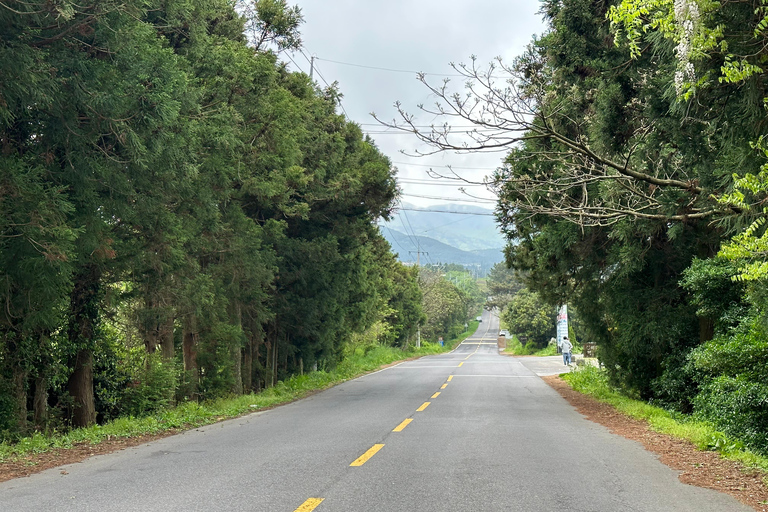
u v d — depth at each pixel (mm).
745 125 6895
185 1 13234
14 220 8828
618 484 6902
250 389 25500
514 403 17578
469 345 125625
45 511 5574
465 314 157625
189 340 20281
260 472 7391
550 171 14391
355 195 24781
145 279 15016
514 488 6566
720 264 13102
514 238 19125
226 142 13938
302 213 20922
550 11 14398
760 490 6754
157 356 18047
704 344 13352
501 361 51250
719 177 8703
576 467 7902
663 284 16734
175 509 5613
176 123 11750
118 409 16938
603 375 23750
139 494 6242
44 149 9953
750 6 6117
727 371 12352
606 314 19438
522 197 14906
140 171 11234
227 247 18234
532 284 20875
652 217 11016
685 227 13719
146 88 9664
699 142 9219
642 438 10938
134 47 10211
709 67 6551
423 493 6281
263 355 30578
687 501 6152
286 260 24375
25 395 12844
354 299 34125
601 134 11531
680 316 15906
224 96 15086
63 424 14398
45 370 13391
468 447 9422
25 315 10430
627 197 11891
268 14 19469
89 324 14547
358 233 26312
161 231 13750
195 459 8461
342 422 12938
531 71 13484
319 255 24219
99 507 5711
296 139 19469
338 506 5730
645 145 10836
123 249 13320
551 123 11055
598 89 12109
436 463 8016
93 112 9578
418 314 78438
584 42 13352
